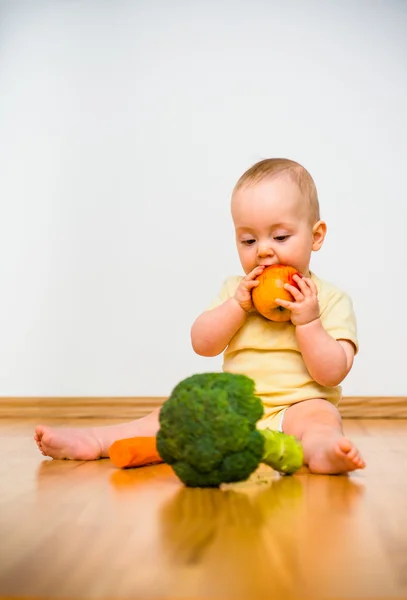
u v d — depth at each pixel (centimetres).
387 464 160
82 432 167
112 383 302
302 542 93
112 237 306
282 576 80
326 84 306
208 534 97
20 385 305
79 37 314
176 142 308
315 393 171
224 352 181
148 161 307
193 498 122
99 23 313
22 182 311
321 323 166
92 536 96
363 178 303
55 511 112
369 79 305
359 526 102
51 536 96
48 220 309
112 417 293
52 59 315
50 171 311
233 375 133
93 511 112
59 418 289
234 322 171
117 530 99
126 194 307
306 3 308
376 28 306
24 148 312
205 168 306
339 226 302
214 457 127
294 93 306
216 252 303
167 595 74
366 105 304
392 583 78
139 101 310
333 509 113
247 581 78
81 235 307
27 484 135
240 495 124
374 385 296
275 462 139
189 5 311
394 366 297
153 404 293
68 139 311
